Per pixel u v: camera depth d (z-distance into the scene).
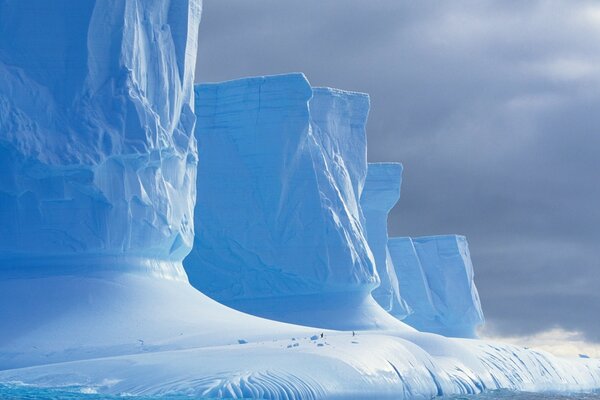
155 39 80.06
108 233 75.19
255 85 105.56
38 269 74.38
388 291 124.62
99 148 74.19
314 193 105.56
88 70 75.38
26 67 74.62
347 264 105.75
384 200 126.06
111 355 66.56
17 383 59.28
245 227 104.62
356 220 111.69
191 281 104.94
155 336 69.75
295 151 105.00
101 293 73.62
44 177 73.50
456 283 144.50
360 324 104.94
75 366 61.28
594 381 101.81
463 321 143.75
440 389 69.50
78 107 74.69
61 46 75.31
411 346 70.75
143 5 79.56
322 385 58.56
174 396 55.47
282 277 104.94
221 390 55.50
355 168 114.81
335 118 113.12
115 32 76.69
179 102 82.06
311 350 62.72
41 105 73.88
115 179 75.50
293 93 104.81
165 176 80.44
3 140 71.94
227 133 106.12
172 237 80.19
